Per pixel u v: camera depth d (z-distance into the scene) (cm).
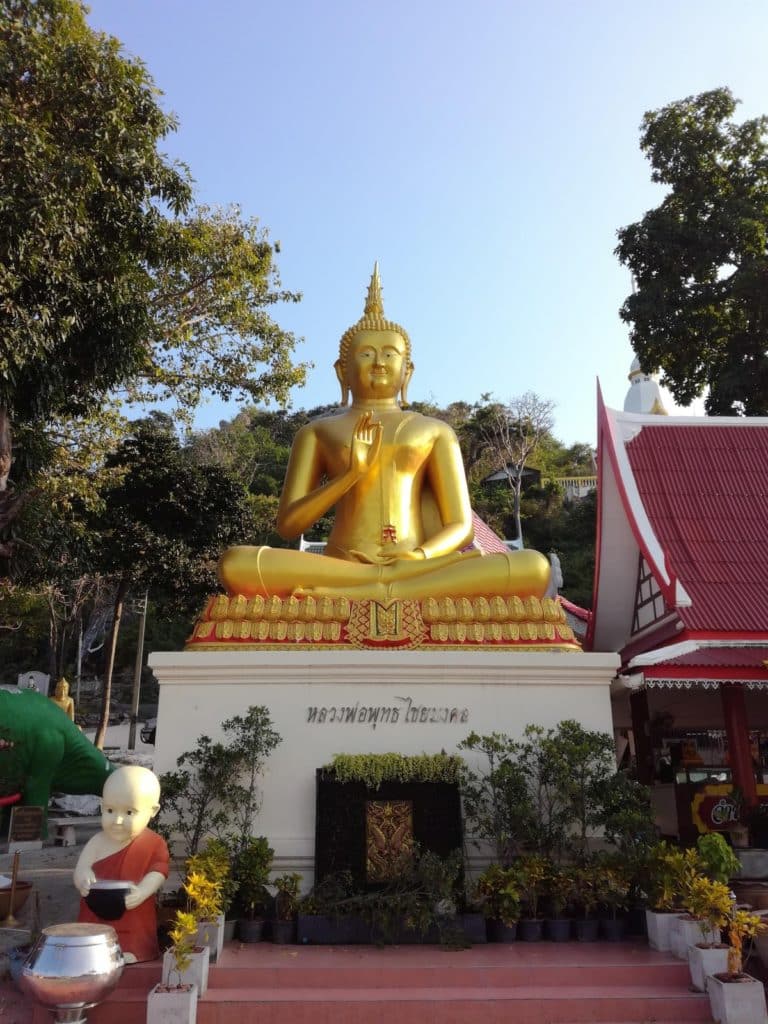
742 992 539
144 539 2080
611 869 685
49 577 1908
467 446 5428
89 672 4122
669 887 649
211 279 1897
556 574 1786
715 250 2455
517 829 709
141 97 1152
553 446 6844
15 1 1141
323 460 1114
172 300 1858
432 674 827
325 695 816
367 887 706
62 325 1077
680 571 1196
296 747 797
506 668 833
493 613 886
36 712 1200
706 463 1381
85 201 1083
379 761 750
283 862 758
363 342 1169
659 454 1387
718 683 1004
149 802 648
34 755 1206
